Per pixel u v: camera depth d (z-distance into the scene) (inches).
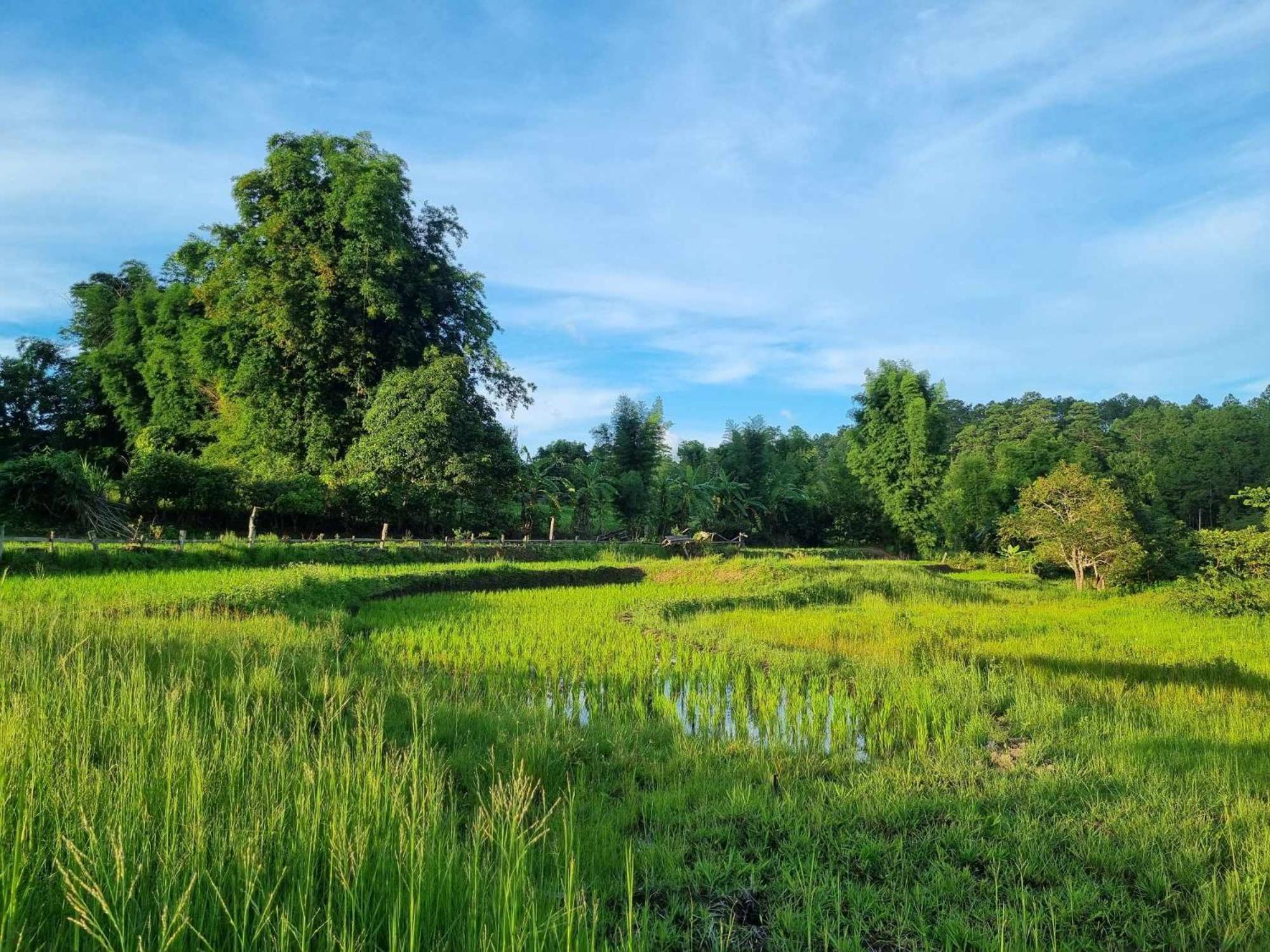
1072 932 163.9
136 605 469.4
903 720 340.2
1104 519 1001.5
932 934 165.5
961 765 280.1
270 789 165.8
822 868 196.5
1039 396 3905.0
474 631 545.3
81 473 862.5
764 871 195.2
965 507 1955.0
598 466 1743.4
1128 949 162.1
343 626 522.9
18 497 820.6
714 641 539.5
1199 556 1088.2
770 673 442.6
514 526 1520.7
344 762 179.0
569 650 487.2
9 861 121.8
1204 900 174.1
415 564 983.6
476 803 222.2
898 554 2027.6
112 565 682.2
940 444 2090.3
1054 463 2078.0
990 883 186.9
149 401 1475.1
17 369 1381.6
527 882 138.0
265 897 126.0
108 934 113.8
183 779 167.6
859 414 2199.8
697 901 179.6
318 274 1238.9
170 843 134.9
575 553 1289.4
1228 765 265.0
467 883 136.6
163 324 1427.2
